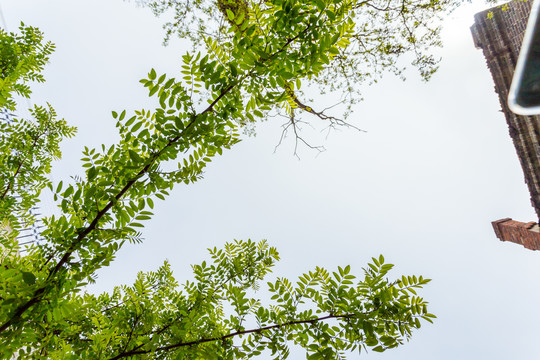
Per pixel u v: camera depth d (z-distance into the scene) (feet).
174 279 15.97
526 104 2.67
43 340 8.12
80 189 7.18
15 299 6.28
